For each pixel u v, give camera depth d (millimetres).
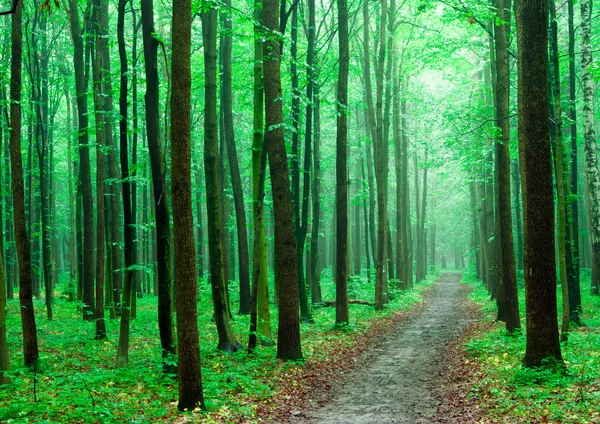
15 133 12523
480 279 46438
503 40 17188
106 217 20859
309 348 15352
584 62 18391
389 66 29641
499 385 10117
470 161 26688
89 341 16812
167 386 10945
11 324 20812
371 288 34031
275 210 13789
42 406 9055
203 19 16484
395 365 13914
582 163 36312
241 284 22109
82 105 18578
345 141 18453
